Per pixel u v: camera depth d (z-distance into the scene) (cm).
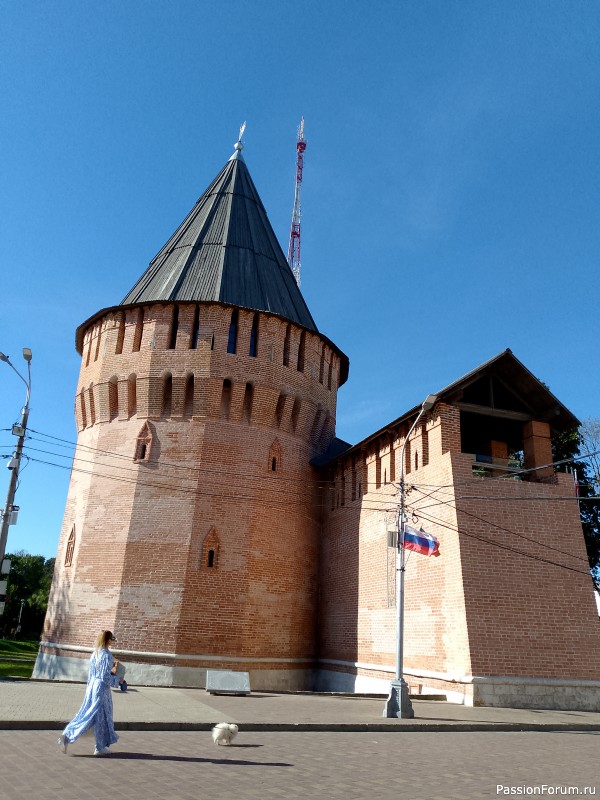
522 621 2016
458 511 2112
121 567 2634
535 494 2220
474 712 1714
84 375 3180
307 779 867
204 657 2522
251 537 2781
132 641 2519
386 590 2473
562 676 1975
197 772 881
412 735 1371
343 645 2717
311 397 3191
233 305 2995
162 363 2917
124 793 745
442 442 2261
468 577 2028
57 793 731
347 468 2967
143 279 3425
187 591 2592
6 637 9344
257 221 3672
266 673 2662
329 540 3019
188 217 3700
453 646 2006
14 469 2022
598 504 3594
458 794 808
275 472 2952
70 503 3023
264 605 2744
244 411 2958
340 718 1504
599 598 3597
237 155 3956
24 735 1137
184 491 2745
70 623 2656
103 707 991
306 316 3519
